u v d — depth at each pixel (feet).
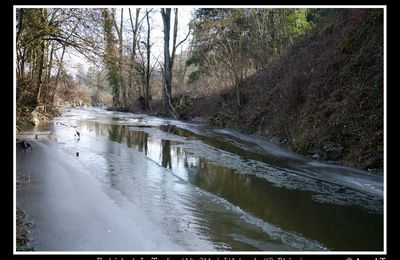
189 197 26.32
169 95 112.68
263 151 46.70
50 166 31.81
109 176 30.35
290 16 86.58
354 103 40.45
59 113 95.04
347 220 22.99
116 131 65.05
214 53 88.74
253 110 71.20
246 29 88.69
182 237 19.26
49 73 83.61
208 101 98.27
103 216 20.95
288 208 25.17
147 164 36.70
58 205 22.20
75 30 40.14
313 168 36.37
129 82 141.18
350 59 47.26
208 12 91.86
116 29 44.01
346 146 38.60
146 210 22.76
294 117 52.80
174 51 116.57
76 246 17.04
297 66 64.28
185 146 49.98
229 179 32.63
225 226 21.26
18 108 55.47
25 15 39.68
